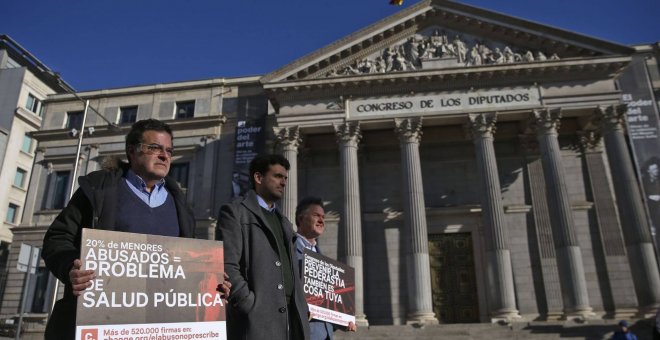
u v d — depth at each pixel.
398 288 32.19
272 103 33.78
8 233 50.22
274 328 4.79
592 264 31.27
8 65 57.19
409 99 31.41
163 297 3.83
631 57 30.38
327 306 6.92
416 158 30.06
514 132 34.38
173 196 4.90
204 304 4.02
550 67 30.52
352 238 28.72
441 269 32.78
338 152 35.88
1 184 49.84
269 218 5.66
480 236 32.84
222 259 4.26
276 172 5.95
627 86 31.33
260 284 4.93
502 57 31.72
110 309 3.55
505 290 26.41
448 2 33.00
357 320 26.92
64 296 3.90
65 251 3.79
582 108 30.09
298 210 7.60
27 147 54.47
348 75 31.70
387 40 33.41
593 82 30.59
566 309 26.25
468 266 32.62
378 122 31.19
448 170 34.91
